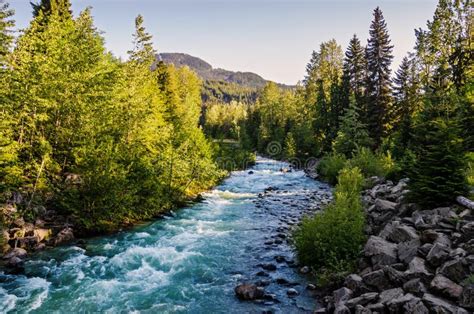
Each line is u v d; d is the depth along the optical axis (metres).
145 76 33.59
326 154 44.41
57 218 14.77
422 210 11.19
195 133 32.28
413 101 41.69
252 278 10.00
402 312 6.40
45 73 17.12
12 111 15.42
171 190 20.70
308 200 22.67
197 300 8.67
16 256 11.24
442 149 11.04
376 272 7.88
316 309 8.07
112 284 9.59
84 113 18.55
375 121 41.94
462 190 10.78
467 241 7.95
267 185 30.27
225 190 27.23
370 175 26.84
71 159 18.11
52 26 21.62
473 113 17.83
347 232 10.18
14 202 13.76
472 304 5.91
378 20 46.44
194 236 14.30
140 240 13.72
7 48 17.53
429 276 7.13
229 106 129.25
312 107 62.41
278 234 14.43
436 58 41.31
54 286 9.44
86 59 21.91
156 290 9.26
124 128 21.02
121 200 15.61
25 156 16.36
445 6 39.25
